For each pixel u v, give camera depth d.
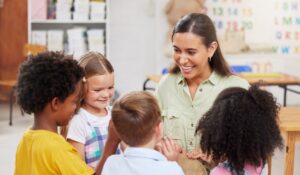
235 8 6.18
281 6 6.26
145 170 1.45
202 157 1.82
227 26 6.20
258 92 1.49
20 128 5.06
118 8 6.07
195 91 1.98
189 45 1.85
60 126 1.63
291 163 2.77
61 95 1.49
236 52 6.14
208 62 1.96
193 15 1.89
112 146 1.63
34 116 1.54
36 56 1.54
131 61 6.25
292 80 4.76
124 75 6.27
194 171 1.83
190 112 1.97
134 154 1.48
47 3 5.62
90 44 5.76
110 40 6.13
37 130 1.53
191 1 5.82
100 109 1.92
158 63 6.09
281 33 6.31
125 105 1.49
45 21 5.63
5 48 5.70
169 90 2.03
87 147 1.87
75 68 1.54
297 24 6.35
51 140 1.50
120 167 1.48
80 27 5.89
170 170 1.45
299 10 6.30
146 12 6.14
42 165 1.47
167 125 2.00
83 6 5.68
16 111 5.71
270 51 6.27
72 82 1.51
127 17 6.12
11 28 5.66
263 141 1.43
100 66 1.89
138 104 1.47
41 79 1.47
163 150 1.63
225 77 1.98
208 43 1.88
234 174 1.48
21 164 1.56
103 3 5.76
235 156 1.45
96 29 5.89
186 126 1.96
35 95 1.48
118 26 6.12
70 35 5.69
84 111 1.88
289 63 6.23
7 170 3.92
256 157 1.44
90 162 1.86
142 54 6.26
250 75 4.97
